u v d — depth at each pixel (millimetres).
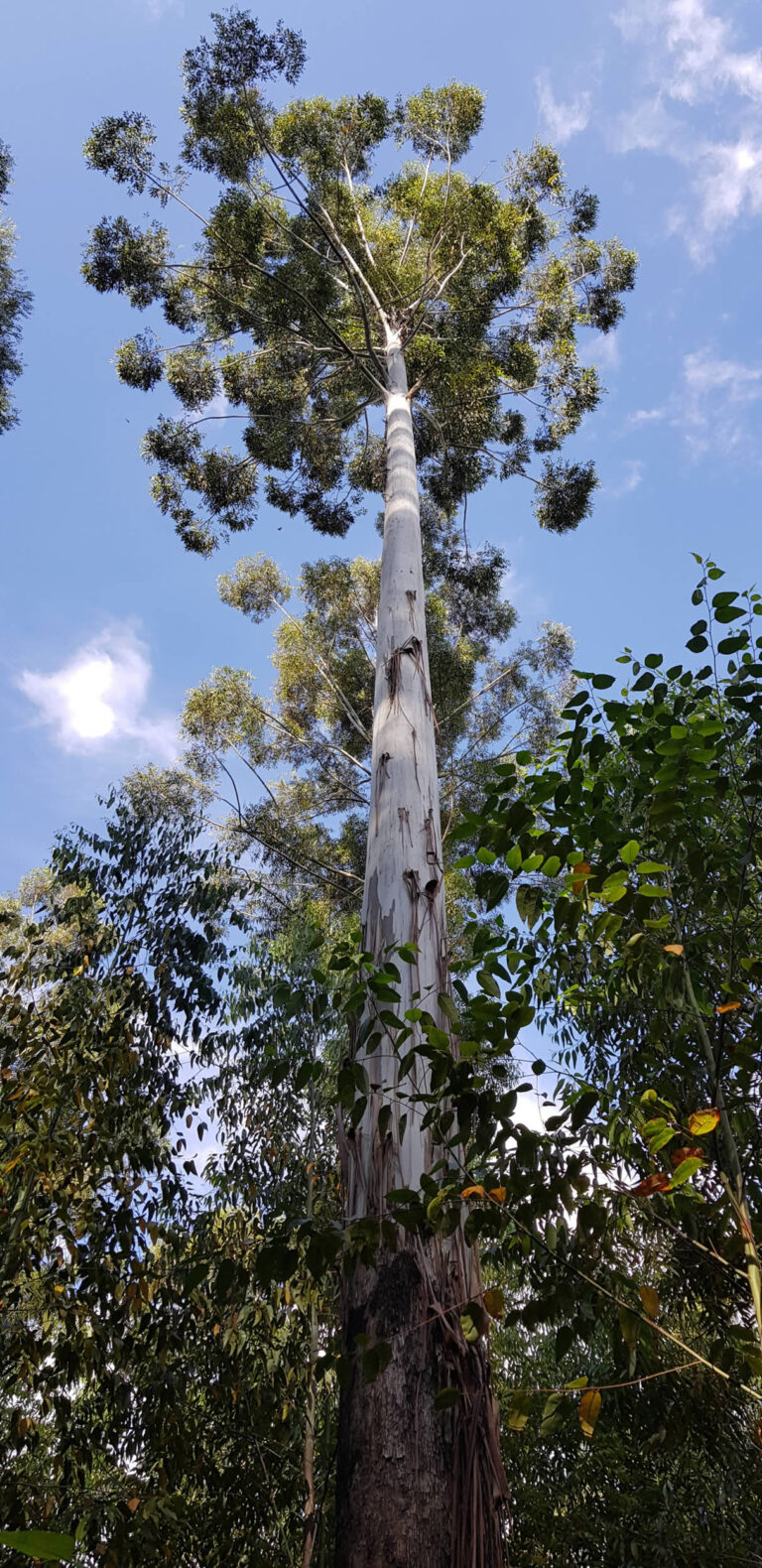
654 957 2031
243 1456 4160
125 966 4668
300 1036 4789
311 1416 4102
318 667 11625
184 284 10344
